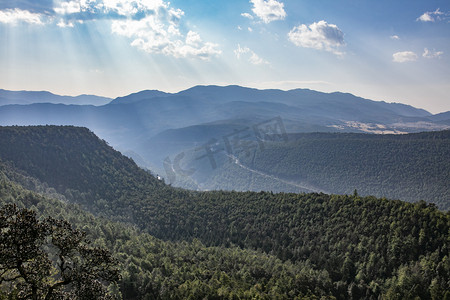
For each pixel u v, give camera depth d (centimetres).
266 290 10581
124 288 9512
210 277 11075
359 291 11738
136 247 12575
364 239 13712
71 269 3403
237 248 15038
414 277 11269
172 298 9138
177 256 12575
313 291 11331
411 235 12838
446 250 11900
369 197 16012
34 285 3222
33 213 3197
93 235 12506
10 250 2964
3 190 13912
